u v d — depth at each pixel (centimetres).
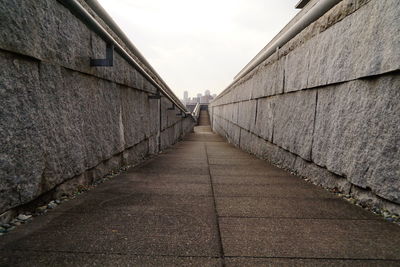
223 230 179
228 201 245
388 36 199
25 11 177
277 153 479
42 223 184
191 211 216
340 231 179
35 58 190
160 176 358
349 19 253
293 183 322
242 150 802
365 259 143
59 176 227
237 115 966
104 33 268
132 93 443
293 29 396
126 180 328
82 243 157
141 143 517
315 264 138
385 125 204
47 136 208
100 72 303
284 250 153
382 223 192
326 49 298
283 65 452
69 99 241
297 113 387
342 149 264
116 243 158
